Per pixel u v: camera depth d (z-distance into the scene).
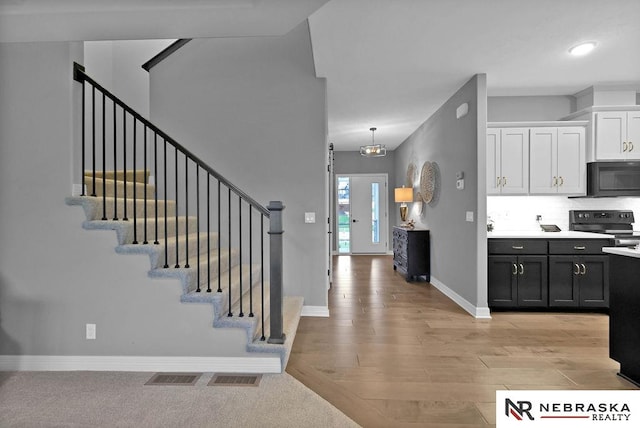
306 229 4.01
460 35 3.11
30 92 2.69
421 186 6.24
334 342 3.28
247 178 4.03
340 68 3.79
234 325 2.68
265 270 4.01
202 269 3.04
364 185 9.24
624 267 2.57
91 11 2.17
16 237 2.70
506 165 4.35
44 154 2.69
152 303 2.70
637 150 4.26
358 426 2.04
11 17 2.25
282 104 4.00
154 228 3.12
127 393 2.38
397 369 2.73
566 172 4.34
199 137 4.04
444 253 5.12
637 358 2.46
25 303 2.71
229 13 2.22
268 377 2.61
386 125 6.39
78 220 2.69
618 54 3.48
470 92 4.14
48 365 2.71
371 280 6.02
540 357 2.94
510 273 4.10
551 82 4.23
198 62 4.05
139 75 4.88
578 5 2.66
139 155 4.18
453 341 3.29
